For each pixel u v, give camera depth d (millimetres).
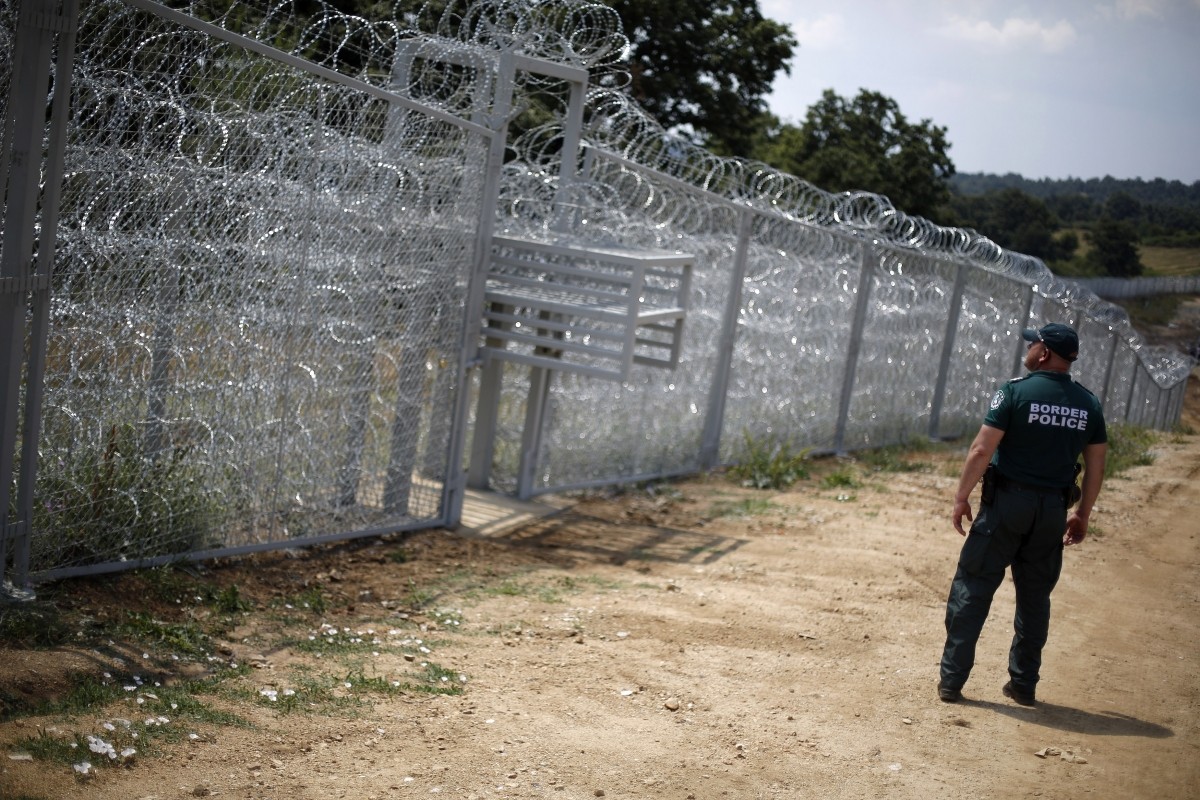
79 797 3678
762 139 53281
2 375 4922
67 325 5309
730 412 11992
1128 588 8141
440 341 8008
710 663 5859
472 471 9656
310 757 4270
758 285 11898
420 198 7406
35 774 3744
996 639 6621
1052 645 6613
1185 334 56625
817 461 13102
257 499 6629
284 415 6652
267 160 6086
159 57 5418
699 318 11070
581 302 8656
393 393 7633
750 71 29609
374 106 6859
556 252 8367
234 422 6312
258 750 4258
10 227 4828
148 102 5398
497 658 5680
